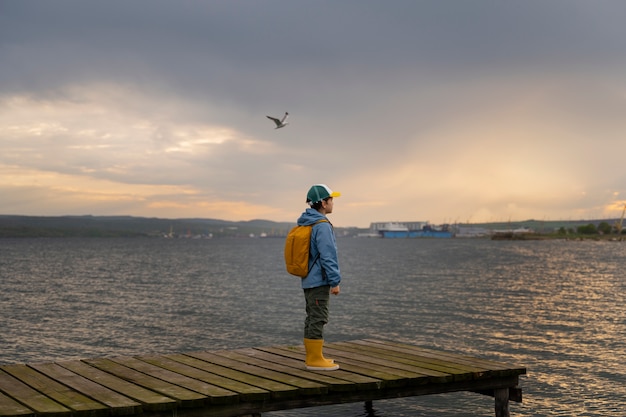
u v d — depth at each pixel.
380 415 11.63
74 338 22.11
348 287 45.88
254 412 7.23
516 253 143.88
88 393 7.18
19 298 38.03
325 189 8.62
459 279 55.41
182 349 19.95
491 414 11.75
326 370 8.58
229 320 26.98
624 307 32.38
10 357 18.52
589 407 12.41
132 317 28.25
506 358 18.05
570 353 18.81
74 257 113.88
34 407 6.50
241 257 119.56
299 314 29.17
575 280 54.50
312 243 8.45
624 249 183.50
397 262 95.00
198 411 6.95
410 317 28.03
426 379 8.19
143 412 6.63
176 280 54.75
